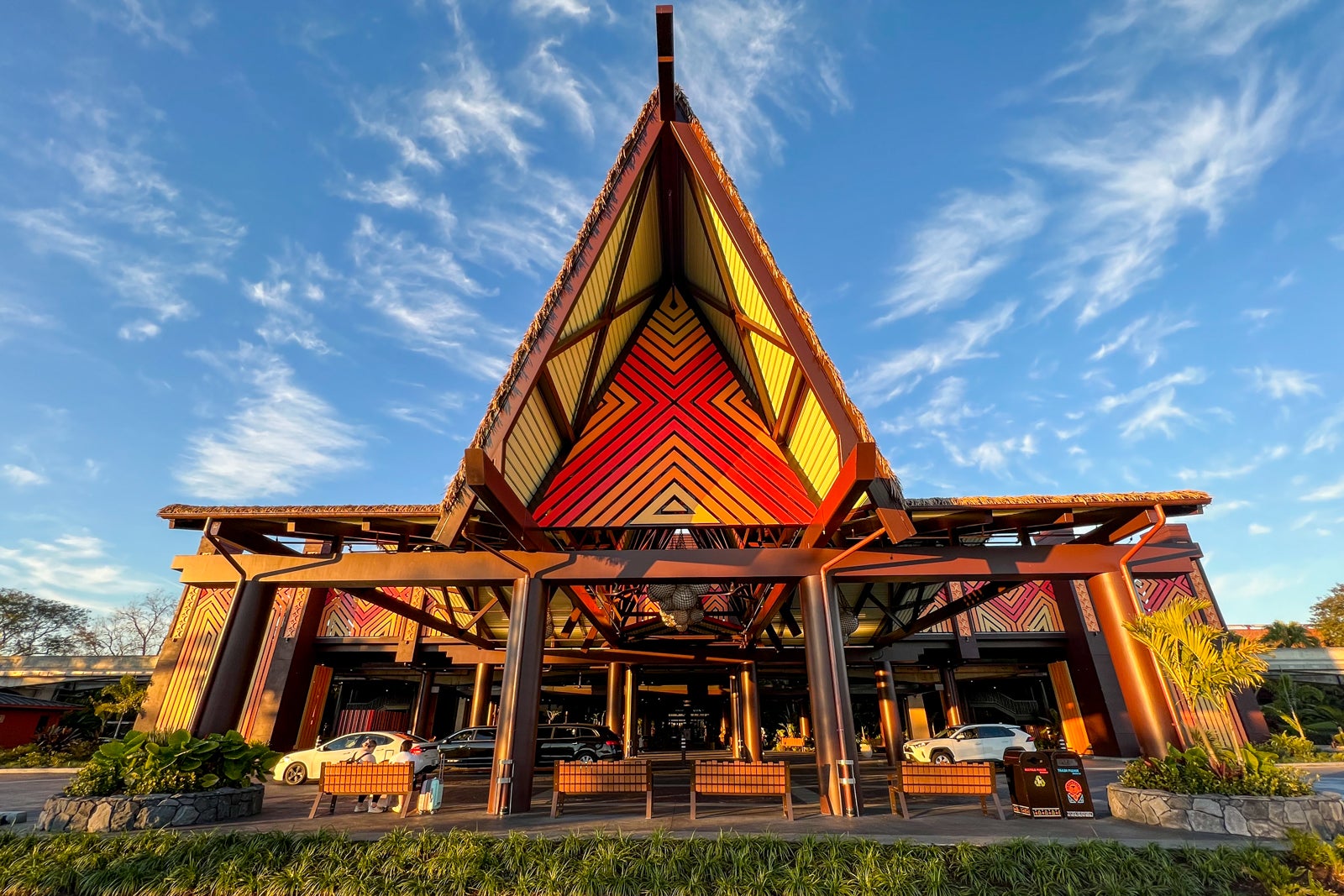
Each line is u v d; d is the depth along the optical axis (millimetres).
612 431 12133
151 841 7777
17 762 24344
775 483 11719
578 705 37625
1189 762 9227
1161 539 14773
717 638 20859
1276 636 35750
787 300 9711
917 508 11188
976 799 11516
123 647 60156
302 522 11648
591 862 7035
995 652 27281
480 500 9094
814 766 21844
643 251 11945
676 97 10680
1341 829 8023
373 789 9656
